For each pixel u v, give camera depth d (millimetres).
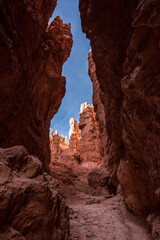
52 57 13102
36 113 10812
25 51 7574
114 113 7707
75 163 27000
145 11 2867
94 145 27156
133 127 5066
